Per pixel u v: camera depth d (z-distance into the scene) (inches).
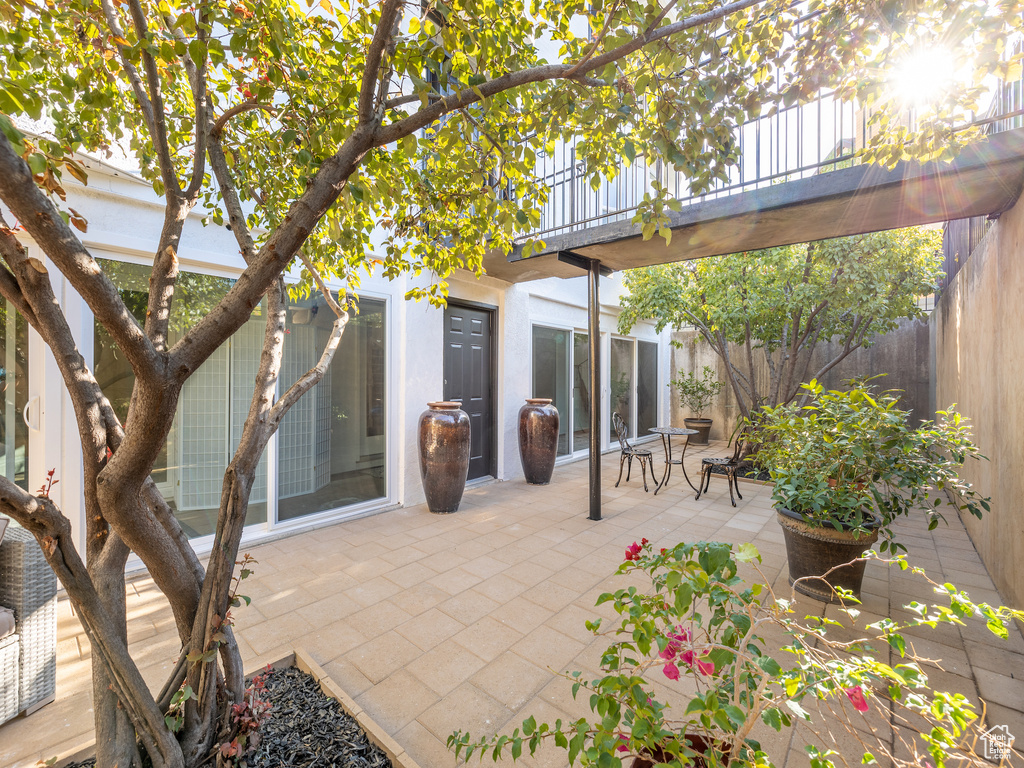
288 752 60.2
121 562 49.1
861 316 239.9
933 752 33.7
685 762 35.5
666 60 59.2
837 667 36.3
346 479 167.5
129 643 90.3
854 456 101.0
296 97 61.4
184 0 48.0
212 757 55.2
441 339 196.7
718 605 45.2
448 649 87.7
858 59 66.6
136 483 42.4
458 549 139.3
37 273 40.0
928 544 147.4
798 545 111.5
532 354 260.8
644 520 169.9
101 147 71.8
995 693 77.0
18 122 91.7
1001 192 104.0
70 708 72.1
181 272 127.0
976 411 148.1
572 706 72.7
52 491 105.6
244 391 140.3
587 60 52.4
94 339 112.7
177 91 77.6
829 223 123.9
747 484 233.9
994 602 108.4
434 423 172.2
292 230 42.0
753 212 116.3
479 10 55.3
